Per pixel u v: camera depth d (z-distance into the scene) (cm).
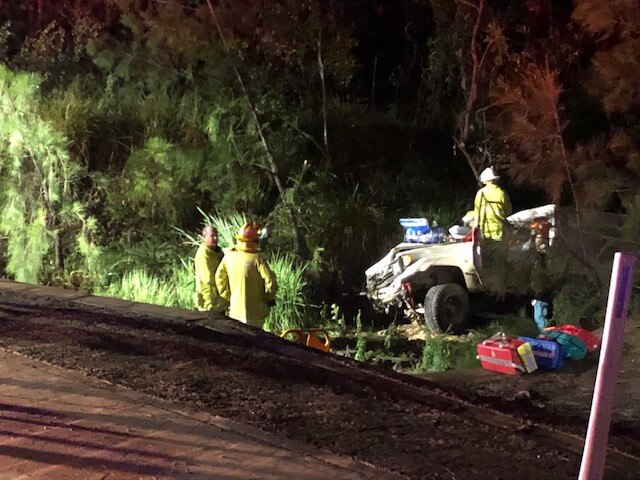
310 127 1559
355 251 1317
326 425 514
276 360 661
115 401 528
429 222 1360
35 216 1246
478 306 1112
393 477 438
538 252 953
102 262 1217
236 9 1297
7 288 897
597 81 984
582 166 962
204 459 442
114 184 1315
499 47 1370
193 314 815
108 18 1590
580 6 962
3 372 577
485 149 1430
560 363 724
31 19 1764
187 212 1325
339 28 1398
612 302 337
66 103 1395
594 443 341
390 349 1013
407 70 1959
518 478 457
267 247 1260
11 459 429
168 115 1420
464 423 549
